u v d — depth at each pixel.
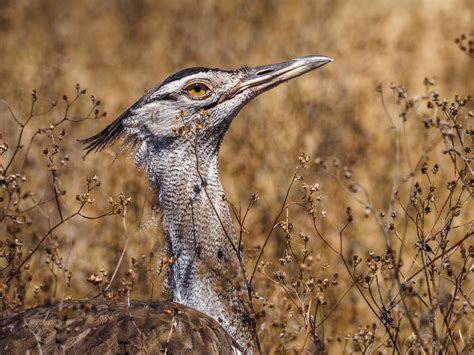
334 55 20.94
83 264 11.95
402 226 13.36
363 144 15.98
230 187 14.95
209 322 8.33
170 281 9.17
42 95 17.75
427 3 24.19
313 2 23.12
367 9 23.86
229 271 9.06
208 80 9.58
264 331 9.77
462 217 13.30
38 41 22.47
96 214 13.10
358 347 9.57
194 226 9.12
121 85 19.75
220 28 22.20
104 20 23.44
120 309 8.14
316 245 12.98
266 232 13.27
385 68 20.23
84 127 16.91
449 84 19.19
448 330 8.68
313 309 11.28
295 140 15.88
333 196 14.12
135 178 13.54
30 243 11.94
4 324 8.09
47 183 13.16
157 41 22.42
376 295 11.84
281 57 21.14
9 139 15.58
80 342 7.79
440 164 15.27
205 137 9.45
